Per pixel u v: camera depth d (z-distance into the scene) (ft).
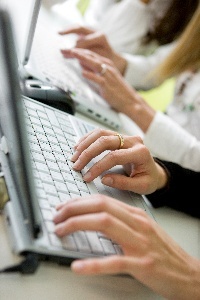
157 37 4.18
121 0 4.42
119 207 1.57
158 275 1.54
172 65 3.57
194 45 3.41
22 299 1.34
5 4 1.09
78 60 3.10
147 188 2.14
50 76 2.65
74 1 4.60
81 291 1.48
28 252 1.36
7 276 1.38
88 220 1.45
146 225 1.60
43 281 1.43
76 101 2.65
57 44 3.23
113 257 1.41
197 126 3.43
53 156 1.86
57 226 1.45
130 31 4.17
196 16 3.34
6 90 1.31
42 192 1.57
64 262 1.45
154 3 4.15
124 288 1.59
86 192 1.79
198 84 3.61
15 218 1.41
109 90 2.96
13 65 1.19
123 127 3.00
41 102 2.36
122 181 2.00
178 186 2.39
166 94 5.40
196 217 2.41
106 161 1.93
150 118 2.98
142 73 3.71
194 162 2.92
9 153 1.56
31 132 1.89
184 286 1.61
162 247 1.62
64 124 2.21
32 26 2.47
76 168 1.88
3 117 1.58
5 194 1.48
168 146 2.92
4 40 1.12
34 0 2.42
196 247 2.17
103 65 3.05
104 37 3.48
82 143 2.00
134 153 2.04
